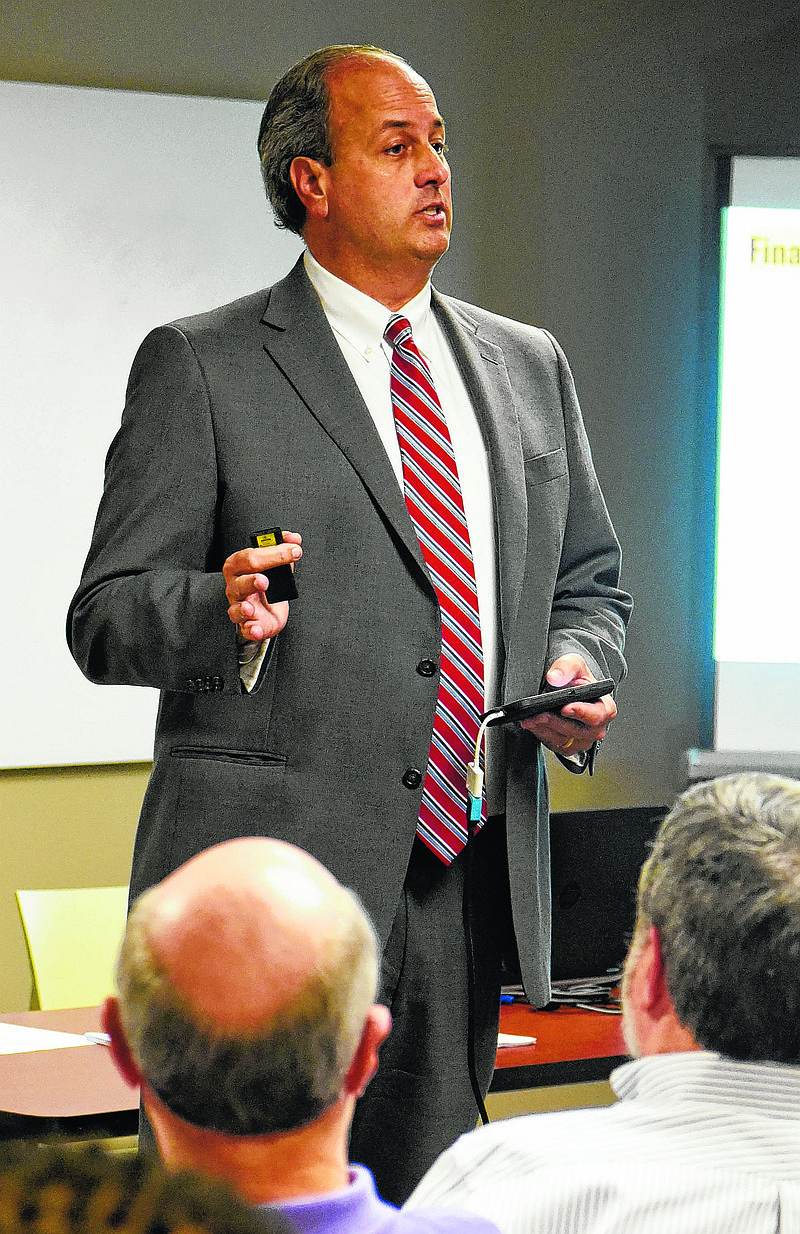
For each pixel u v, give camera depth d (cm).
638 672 1016
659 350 1020
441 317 471
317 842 407
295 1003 170
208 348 433
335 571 417
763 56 1030
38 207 913
